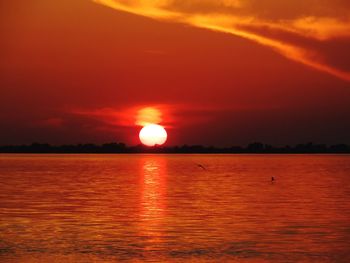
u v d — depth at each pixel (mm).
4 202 63875
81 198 69000
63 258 35406
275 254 36156
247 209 57406
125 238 41062
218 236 41750
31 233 42969
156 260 34906
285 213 54219
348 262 34312
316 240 40219
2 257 35625
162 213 54000
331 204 62594
